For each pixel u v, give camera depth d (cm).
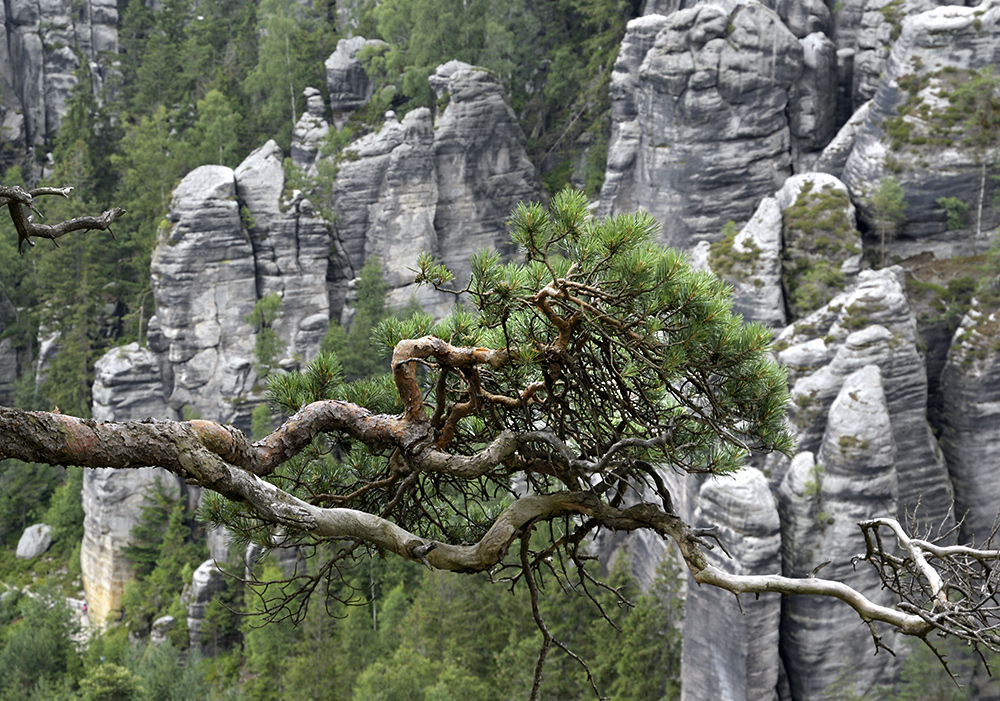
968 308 5728
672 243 7644
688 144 7431
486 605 5934
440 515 1004
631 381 784
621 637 5447
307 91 10338
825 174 6141
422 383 941
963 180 5978
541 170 10431
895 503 4950
